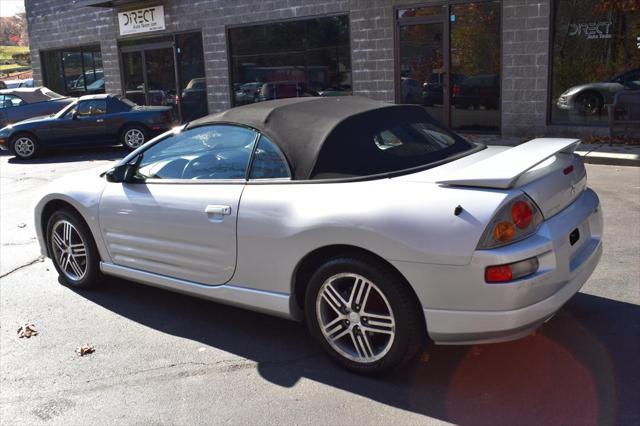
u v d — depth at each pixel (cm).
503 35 1210
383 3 1334
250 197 380
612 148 1053
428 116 439
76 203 483
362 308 343
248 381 357
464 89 1283
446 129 436
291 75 1534
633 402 313
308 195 358
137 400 342
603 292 454
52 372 380
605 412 305
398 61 1348
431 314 318
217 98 1689
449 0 1251
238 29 1608
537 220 318
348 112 395
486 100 1262
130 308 477
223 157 408
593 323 405
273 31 1538
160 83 1841
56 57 2147
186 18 1700
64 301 497
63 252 522
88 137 1453
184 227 411
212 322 445
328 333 360
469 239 304
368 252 333
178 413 328
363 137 376
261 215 372
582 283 348
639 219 644
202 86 1725
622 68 1123
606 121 1154
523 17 1181
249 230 376
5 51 9712
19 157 1445
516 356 366
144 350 404
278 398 337
